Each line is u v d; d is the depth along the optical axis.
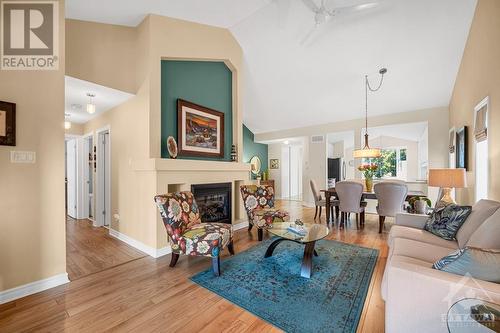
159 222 2.96
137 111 3.25
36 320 1.69
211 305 1.86
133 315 1.74
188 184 3.32
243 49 4.38
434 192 4.98
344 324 1.63
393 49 3.68
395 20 3.23
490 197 2.51
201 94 3.88
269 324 1.63
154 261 2.77
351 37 3.60
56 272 2.20
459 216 2.20
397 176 8.21
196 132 3.72
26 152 2.05
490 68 2.51
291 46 4.02
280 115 6.55
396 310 1.22
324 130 6.52
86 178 5.10
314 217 5.29
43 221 2.14
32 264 2.07
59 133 2.24
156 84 3.07
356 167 5.98
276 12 3.34
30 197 2.07
